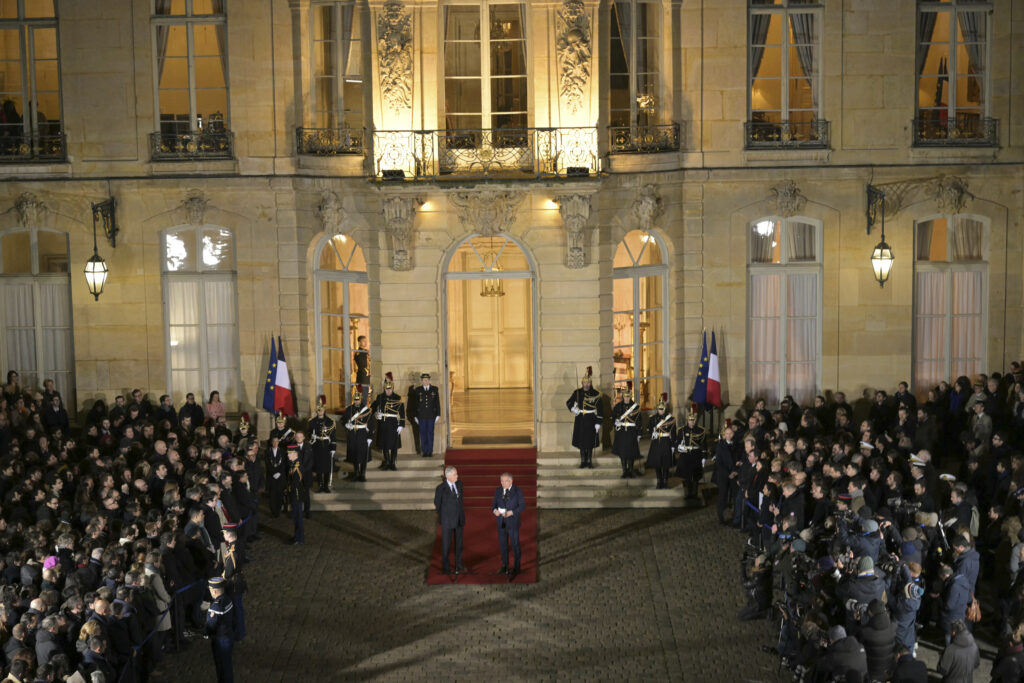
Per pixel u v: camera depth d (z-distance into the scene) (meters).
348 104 25.25
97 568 16.19
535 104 24.22
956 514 17.59
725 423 24.30
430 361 24.86
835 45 24.58
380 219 24.70
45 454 20.58
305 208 25.11
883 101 24.72
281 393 24.70
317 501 23.27
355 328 25.66
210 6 24.92
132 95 24.88
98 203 25.11
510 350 30.66
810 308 25.38
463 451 24.58
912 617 15.30
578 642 17.58
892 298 25.22
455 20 24.50
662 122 24.86
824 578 16.34
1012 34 24.70
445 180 23.86
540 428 24.86
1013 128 24.84
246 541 20.83
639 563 20.33
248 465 21.53
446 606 18.94
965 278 25.58
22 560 16.09
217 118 25.14
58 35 24.84
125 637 14.87
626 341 25.56
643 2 24.73
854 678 13.50
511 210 24.41
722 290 25.08
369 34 24.58
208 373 25.86
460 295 30.33
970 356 25.78
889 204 24.92
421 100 24.28
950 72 24.95
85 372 25.58
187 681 16.44
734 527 21.77
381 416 23.92
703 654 17.03
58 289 25.77
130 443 21.89
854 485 18.03
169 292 25.58
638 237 25.41
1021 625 13.76
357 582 19.88
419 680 16.56
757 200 24.83
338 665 17.03
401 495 23.39
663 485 23.31
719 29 24.55
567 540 21.48
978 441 20.78
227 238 25.55
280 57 24.73
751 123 24.69
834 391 25.42
